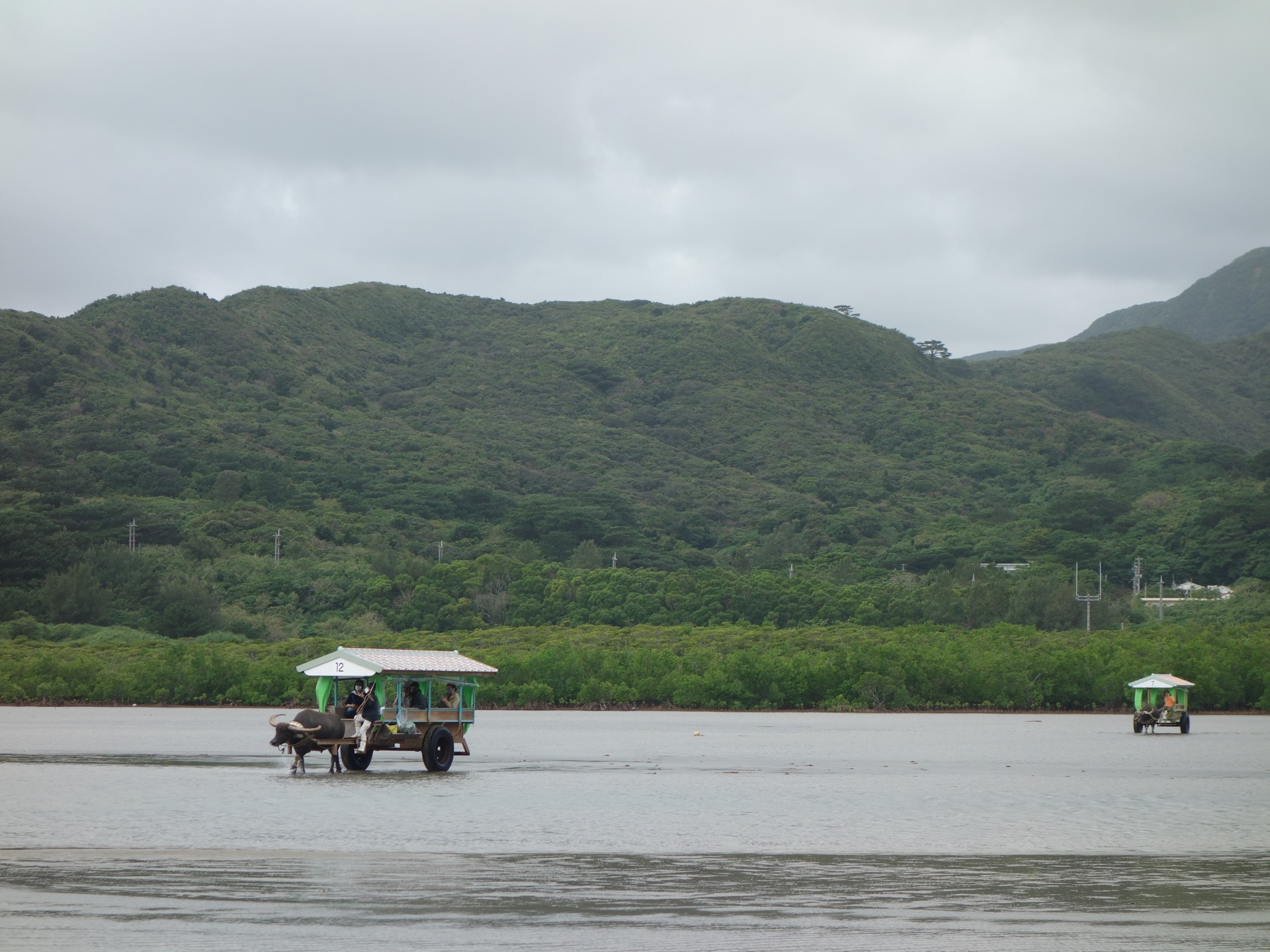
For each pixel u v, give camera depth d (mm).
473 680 45125
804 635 119250
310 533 188250
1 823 29031
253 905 19766
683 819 30812
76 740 57500
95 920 18672
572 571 155625
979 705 96375
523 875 22609
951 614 139000
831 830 29172
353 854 24750
